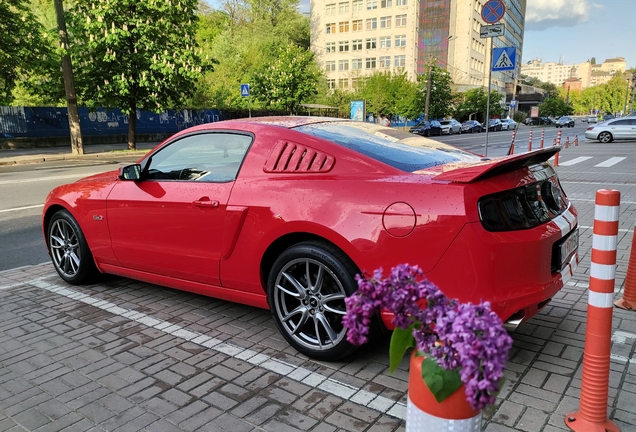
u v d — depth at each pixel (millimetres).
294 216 3041
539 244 2691
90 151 23016
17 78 21828
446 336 1383
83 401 2719
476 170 2633
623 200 8688
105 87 21469
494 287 2537
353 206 2854
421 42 76000
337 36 80000
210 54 41188
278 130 3453
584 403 2340
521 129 59562
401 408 2596
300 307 3143
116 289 4656
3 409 2658
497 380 1280
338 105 51969
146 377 2977
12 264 5594
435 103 58406
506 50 10156
